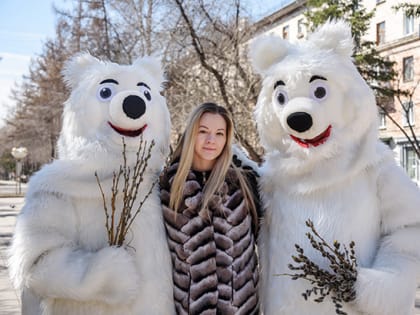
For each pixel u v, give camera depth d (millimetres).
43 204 2711
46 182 2756
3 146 51125
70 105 2994
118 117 2805
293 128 2707
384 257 2629
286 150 2920
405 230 2688
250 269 2850
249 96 14016
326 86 2787
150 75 3252
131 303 2637
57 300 2691
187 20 14359
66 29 23031
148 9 15875
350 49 2902
